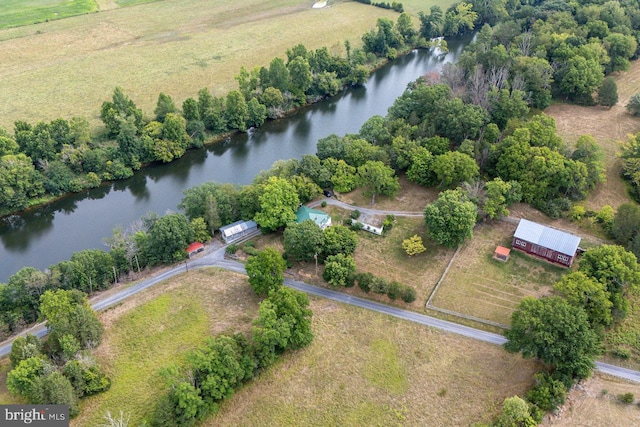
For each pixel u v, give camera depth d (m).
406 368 105.00
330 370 104.81
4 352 108.00
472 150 156.25
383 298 121.94
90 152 171.12
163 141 182.50
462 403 97.94
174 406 90.81
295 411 97.06
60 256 144.75
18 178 157.88
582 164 144.38
